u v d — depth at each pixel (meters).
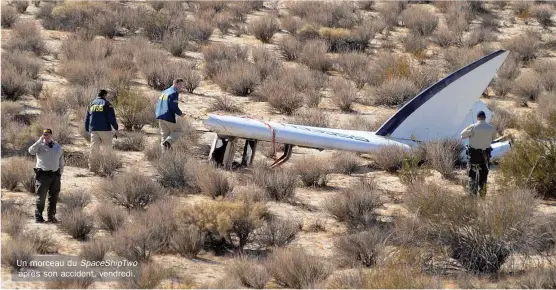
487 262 47.22
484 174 60.78
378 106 98.62
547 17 154.62
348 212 56.47
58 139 73.88
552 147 65.31
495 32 146.12
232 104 93.94
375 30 139.88
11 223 49.72
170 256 48.03
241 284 44.22
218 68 108.12
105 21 129.12
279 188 60.78
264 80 103.81
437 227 49.19
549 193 63.75
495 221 47.88
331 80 109.06
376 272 44.25
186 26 132.00
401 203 60.53
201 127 82.38
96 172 65.06
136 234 47.59
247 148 68.56
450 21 150.50
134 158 70.19
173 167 62.94
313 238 52.62
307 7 155.62
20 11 143.38
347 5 157.12
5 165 61.97
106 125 67.25
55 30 132.12
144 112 80.88
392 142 71.12
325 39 132.00
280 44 128.25
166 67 100.81
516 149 65.88
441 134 72.38
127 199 56.06
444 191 51.94
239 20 148.75
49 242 48.03
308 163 66.75
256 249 50.62
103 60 108.19
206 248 50.16
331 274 45.50
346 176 68.56
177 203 53.94
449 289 43.41
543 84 107.00
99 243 46.44
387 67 110.00
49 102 84.94
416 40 130.12
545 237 50.88
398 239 50.47
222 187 59.75
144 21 133.12
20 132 72.56
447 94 71.50
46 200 56.97
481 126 60.34
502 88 106.50
